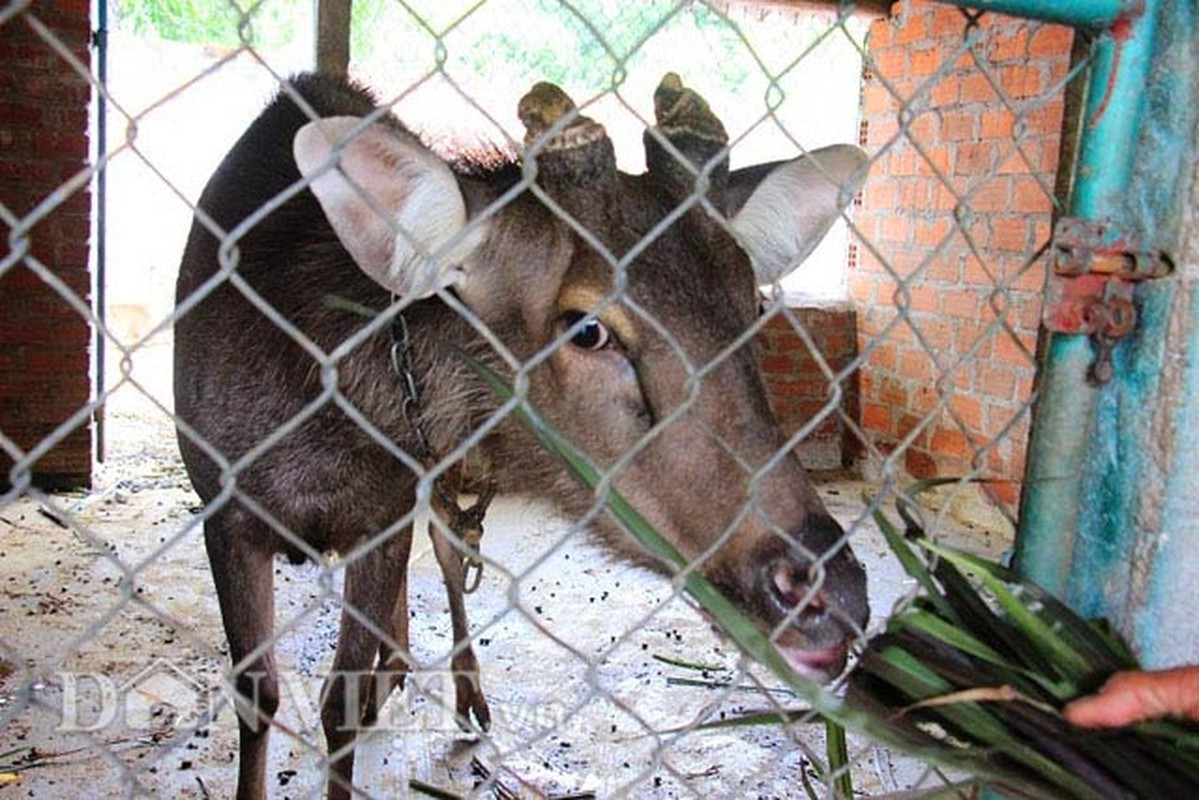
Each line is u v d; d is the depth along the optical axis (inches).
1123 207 62.1
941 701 59.2
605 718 153.2
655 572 97.7
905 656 62.3
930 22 272.2
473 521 122.7
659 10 336.2
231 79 411.8
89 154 243.3
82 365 246.7
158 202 405.4
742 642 58.8
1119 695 58.5
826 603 67.7
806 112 341.4
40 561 200.5
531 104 92.1
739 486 84.3
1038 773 59.6
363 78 225.3
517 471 108.6
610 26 337.4
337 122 75.4
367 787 132.2
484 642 178.7
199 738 140.3
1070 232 61.7
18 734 136.7
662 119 98.6
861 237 61.7
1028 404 69.4
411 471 115.0
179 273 128.2
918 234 277.9
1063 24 61.0
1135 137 61.5
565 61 338.6
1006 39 247.4
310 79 130.3
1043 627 61.8
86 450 249.0
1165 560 64.7
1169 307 63.1
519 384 52.1
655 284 88.4
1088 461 66.9
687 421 86.4
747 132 56.2
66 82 239.0
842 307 302.5
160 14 438.6
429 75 48.0
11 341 241.4
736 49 340.5
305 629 179.8
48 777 128.0
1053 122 234.7
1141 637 65.7
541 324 94.7
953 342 268.1
